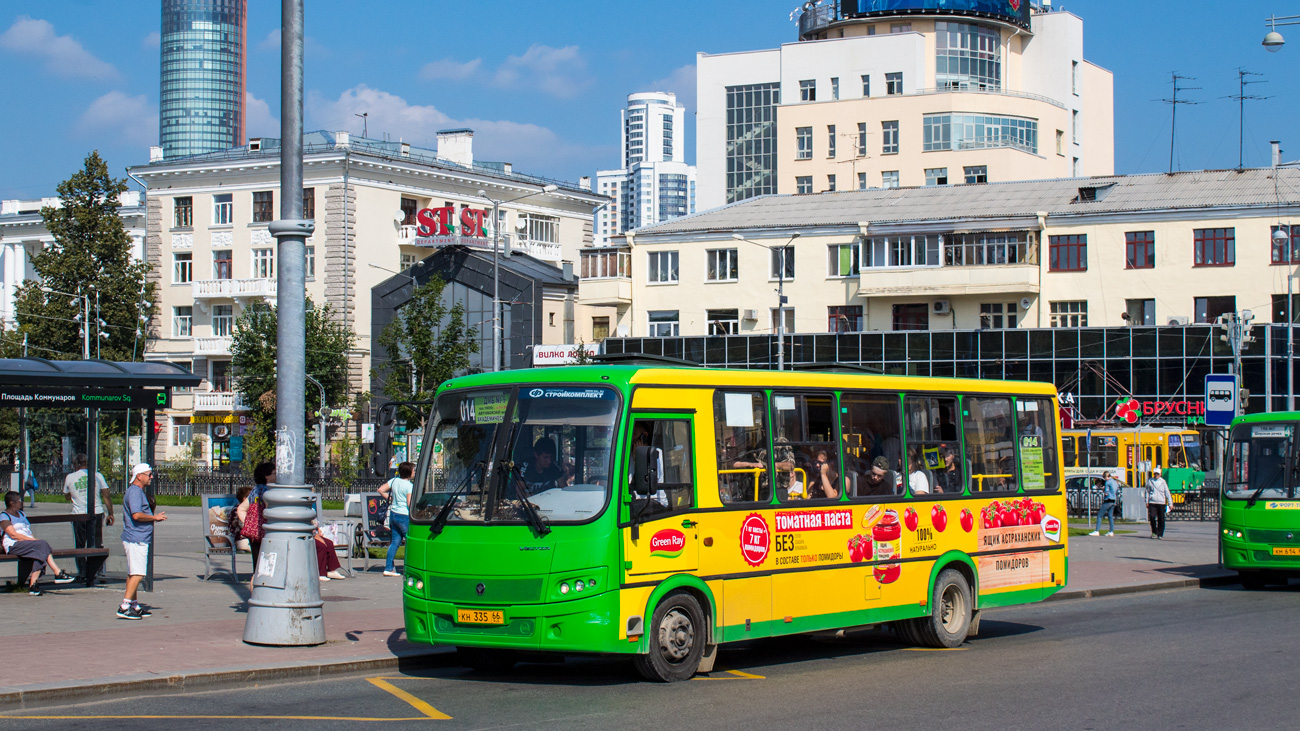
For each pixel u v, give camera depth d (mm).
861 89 90125
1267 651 14250
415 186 73438
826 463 13812
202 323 73438
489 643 11773
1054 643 15258
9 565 18797
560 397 12109
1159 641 15227
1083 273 57469
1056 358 55938
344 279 69500
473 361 68000
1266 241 54094
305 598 13398
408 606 12344
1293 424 21703
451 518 12141
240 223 72438
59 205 87688
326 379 65562
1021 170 82250
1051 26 93000
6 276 85188
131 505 15477
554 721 10211
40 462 18812
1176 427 52625
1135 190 59125
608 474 11719
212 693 11406
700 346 62125
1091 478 45031
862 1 91812
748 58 97312
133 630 14352
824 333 59844
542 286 67000
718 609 12523
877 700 11234
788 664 13625
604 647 11500
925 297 60344
